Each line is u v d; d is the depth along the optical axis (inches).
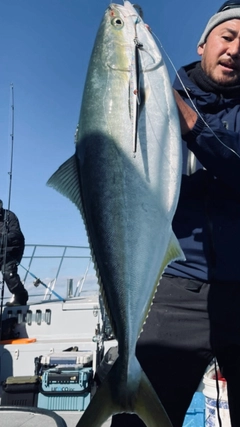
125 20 75.9
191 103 89.1
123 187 72.3
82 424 69.3
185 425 131.5
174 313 88.4
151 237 71.9
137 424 84.6
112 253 72.5
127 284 71.9
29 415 155.4
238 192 81.8
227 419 121.0
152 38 75.4
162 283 91.3
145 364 85.2
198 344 86.7
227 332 87.8
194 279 89.3
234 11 89.0
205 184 89.4
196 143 75.5
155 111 71.9
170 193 71.4
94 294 299.6
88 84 75.9
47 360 181.2
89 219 74.3
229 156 75.7
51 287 286.4
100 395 71.1
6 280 247.4
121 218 72.2
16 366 199.6
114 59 74.1
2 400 170.2
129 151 72.0
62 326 223.0
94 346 199.8
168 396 84.0
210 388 126.9
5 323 221.1
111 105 73.2
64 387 166.2
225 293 88.4
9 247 250.5
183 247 89.4
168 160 71.4
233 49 88.0
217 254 87.4
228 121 89.4
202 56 95.7
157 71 73.0
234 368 90.0
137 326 72.2
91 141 73.7
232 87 90.4
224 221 88.0
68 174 77.4
